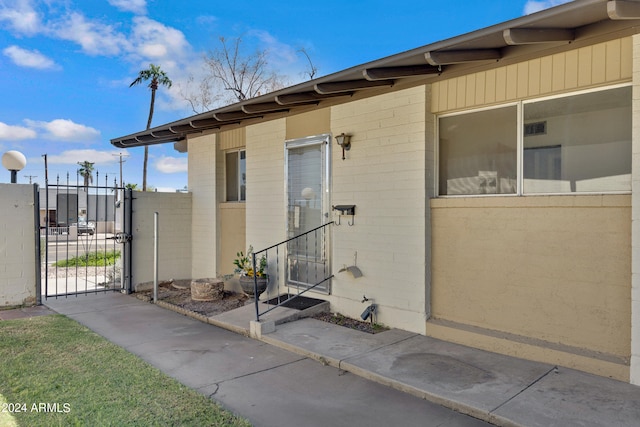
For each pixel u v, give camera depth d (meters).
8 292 7.12
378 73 4.70
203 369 4.43
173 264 9.07
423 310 5.29
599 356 3.96
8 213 7.10
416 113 5.36
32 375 4.10
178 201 9.14
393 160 5.61
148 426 3.13
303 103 6.53
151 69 30.92
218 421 3.23
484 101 4.82
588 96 4.19
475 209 4.91
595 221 4.02
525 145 4.63
